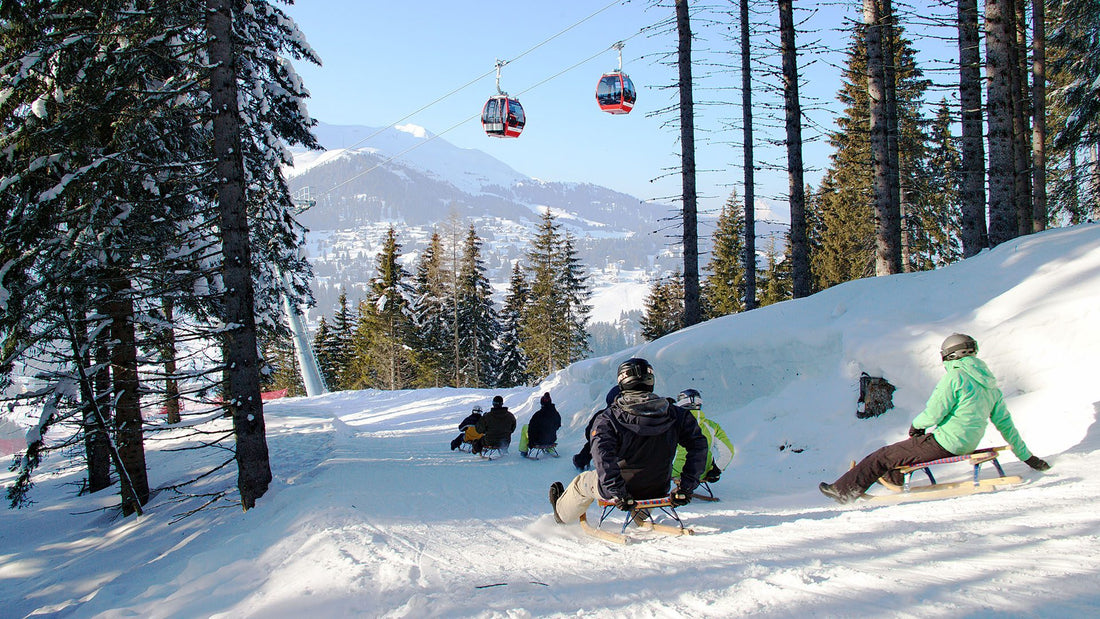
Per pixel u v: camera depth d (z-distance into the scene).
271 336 12.12
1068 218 20.98
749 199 17.05
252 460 8.39
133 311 10.23
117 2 8.48
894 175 17.64
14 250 9.22
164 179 9.42
